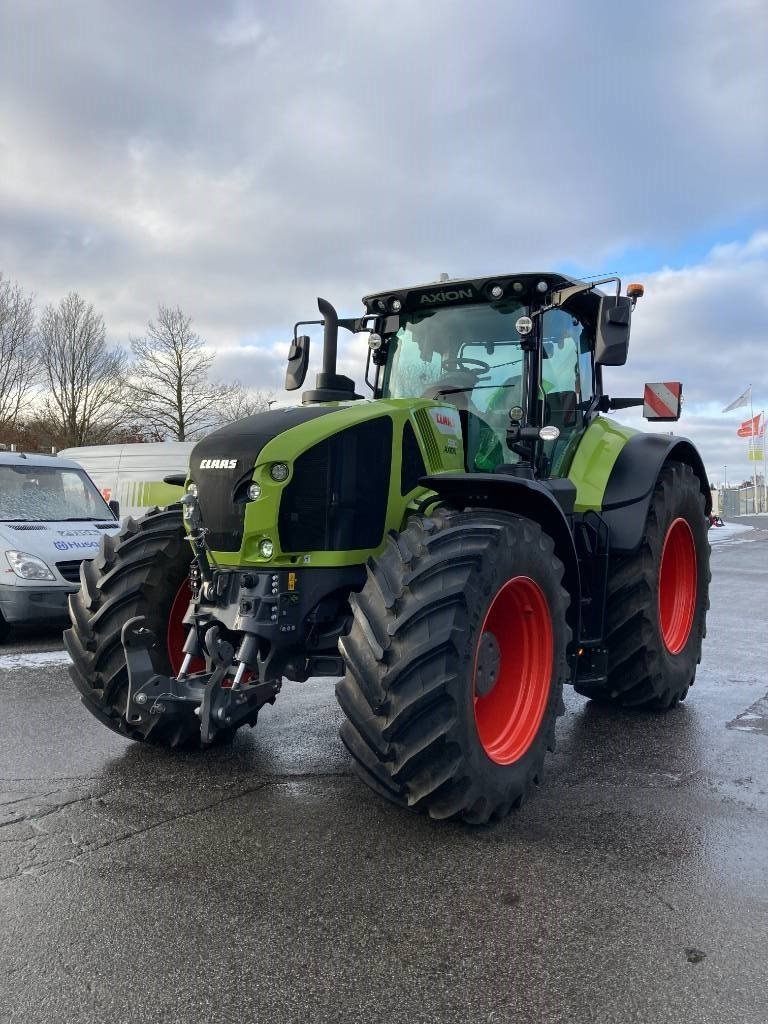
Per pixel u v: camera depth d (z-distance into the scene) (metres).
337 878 2.81
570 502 4.44
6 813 3.36
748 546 21.22
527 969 2.28
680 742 4.44
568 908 2.62
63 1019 2.06
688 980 2.23
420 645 2.99
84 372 32.94
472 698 3.12
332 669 3.58
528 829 3.24
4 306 31.89
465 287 4.45
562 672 3.71
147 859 2.94
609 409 5.57
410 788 3.08
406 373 4.80
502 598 3.50
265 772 3.88
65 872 2.84
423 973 2.26
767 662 6.64
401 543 3.26
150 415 32.94
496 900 2.66
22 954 2.34
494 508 3.75
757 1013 2.10
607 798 3.59
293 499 3.44
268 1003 2.13
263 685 3.39
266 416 3.76
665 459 5.11
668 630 5.30
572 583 4.16
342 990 2.18
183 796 3.56
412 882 2.78
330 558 3.49
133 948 2.37
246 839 3.12
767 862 2.95
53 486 8.80
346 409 3.73
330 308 4.48
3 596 7.37
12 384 32.47
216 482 3.53
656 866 2.91
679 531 5.36
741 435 54.53
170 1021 2.05
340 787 3.68
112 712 4.04
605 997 2.16
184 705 3.39
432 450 3.90
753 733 4.62
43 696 5.33
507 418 4.41
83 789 3.64
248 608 3.38
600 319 4.05
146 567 4.10
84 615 4.09
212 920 2.52
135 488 13.41
